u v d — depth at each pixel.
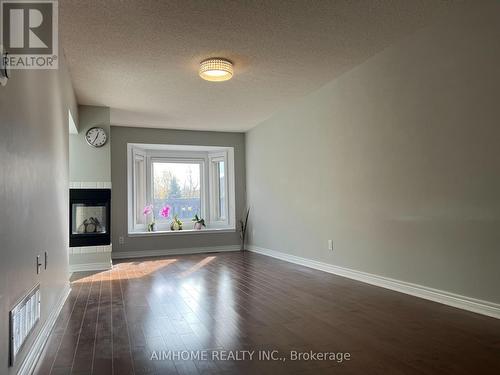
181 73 4.12
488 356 2.07
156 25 3.06
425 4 2.88
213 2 2.75
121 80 4.30
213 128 6.95
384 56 3.73
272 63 3.93
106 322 2.78
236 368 1.97
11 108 1.66
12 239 1.65
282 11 2.91
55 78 2.93
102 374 1.91
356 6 2.87
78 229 5.20
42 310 2.35
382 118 3.78
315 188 5.00
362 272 4.11
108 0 2.68
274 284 4.05
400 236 3.57
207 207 7.71
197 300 3.40
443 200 3.11
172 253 6.85
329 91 4.64
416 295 3.39
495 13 2.71
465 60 2.92
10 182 1.63
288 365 2.00
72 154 5.21
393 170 3.65
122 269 5.20
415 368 1.94
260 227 6.74
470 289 2.90
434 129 3.19
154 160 7.38
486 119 2.77
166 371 1.94
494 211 2.71
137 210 7.07
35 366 2.02
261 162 6.65
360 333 2.48
